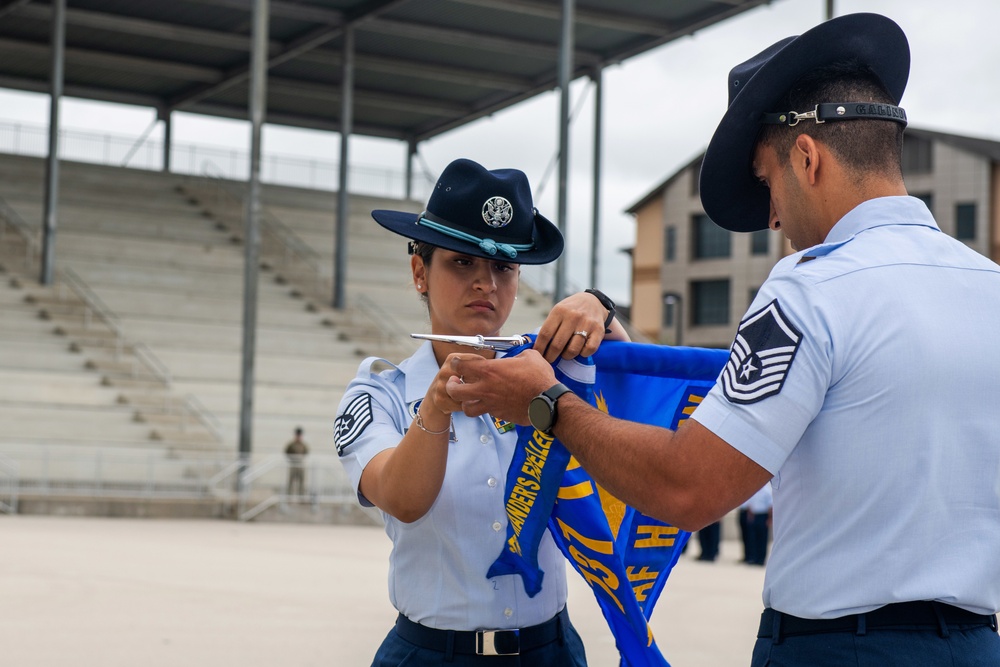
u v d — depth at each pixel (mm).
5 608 9586
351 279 35375
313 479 23344
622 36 31531
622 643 2760
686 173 49844
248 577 12453
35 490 21766
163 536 17453
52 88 29516
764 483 2166
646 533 2836
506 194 2783
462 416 2848
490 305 2836
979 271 2264
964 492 2164
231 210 36688
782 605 2264
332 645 8305
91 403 25438
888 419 2139
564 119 26578
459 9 30109
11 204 33188
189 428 25516
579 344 2555
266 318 31250
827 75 2314
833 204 2316
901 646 2152
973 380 2168
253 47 24172
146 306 30125
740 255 48219
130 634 8539
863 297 2168
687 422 2219
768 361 2150
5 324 27156
